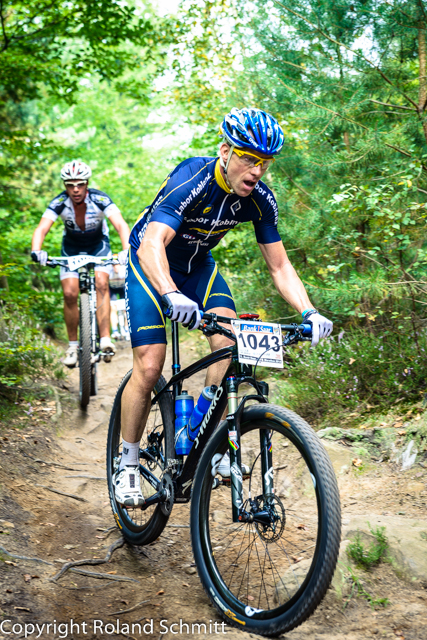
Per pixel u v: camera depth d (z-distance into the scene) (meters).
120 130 22.56
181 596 2.31
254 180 2.23
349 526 2.58
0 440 3.81
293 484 3.37
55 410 4.68
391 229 4.04
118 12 8.52
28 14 8.23
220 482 2.34
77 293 5.02
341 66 4.43
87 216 5.09
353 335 4.37
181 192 2.27
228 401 2.15
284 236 4.76
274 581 2.32
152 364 2.43
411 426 3.40
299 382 4.33
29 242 10.36
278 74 4.82
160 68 8.09
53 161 11.19
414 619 2.01
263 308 5.42
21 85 9.08
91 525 2.99
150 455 2.84
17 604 2.03
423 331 4.03
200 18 7.41
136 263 2.54
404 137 4.14
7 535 2.59
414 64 4.53
